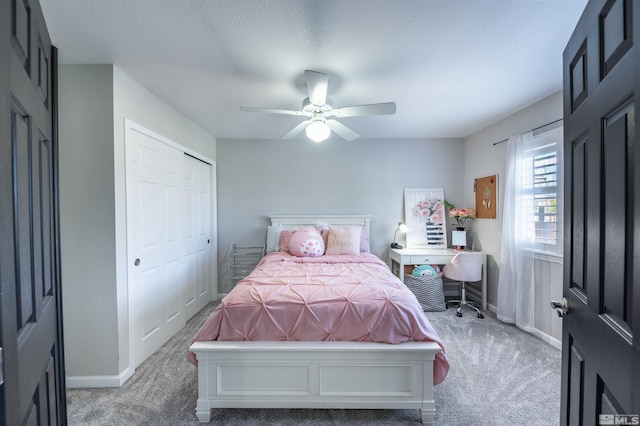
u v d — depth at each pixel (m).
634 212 0.63
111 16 1.49
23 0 0.76
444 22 1.54
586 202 0.89
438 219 4.00
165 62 1.96
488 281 3.51
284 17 1.50
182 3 1.40
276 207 4.02
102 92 1.99
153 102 2.47
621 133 0.69
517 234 2.88
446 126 3.50
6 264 0.61
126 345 2.10
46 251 0.95
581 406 0.92
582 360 0.91
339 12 1.46
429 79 2.21
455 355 2.39
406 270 3.91
